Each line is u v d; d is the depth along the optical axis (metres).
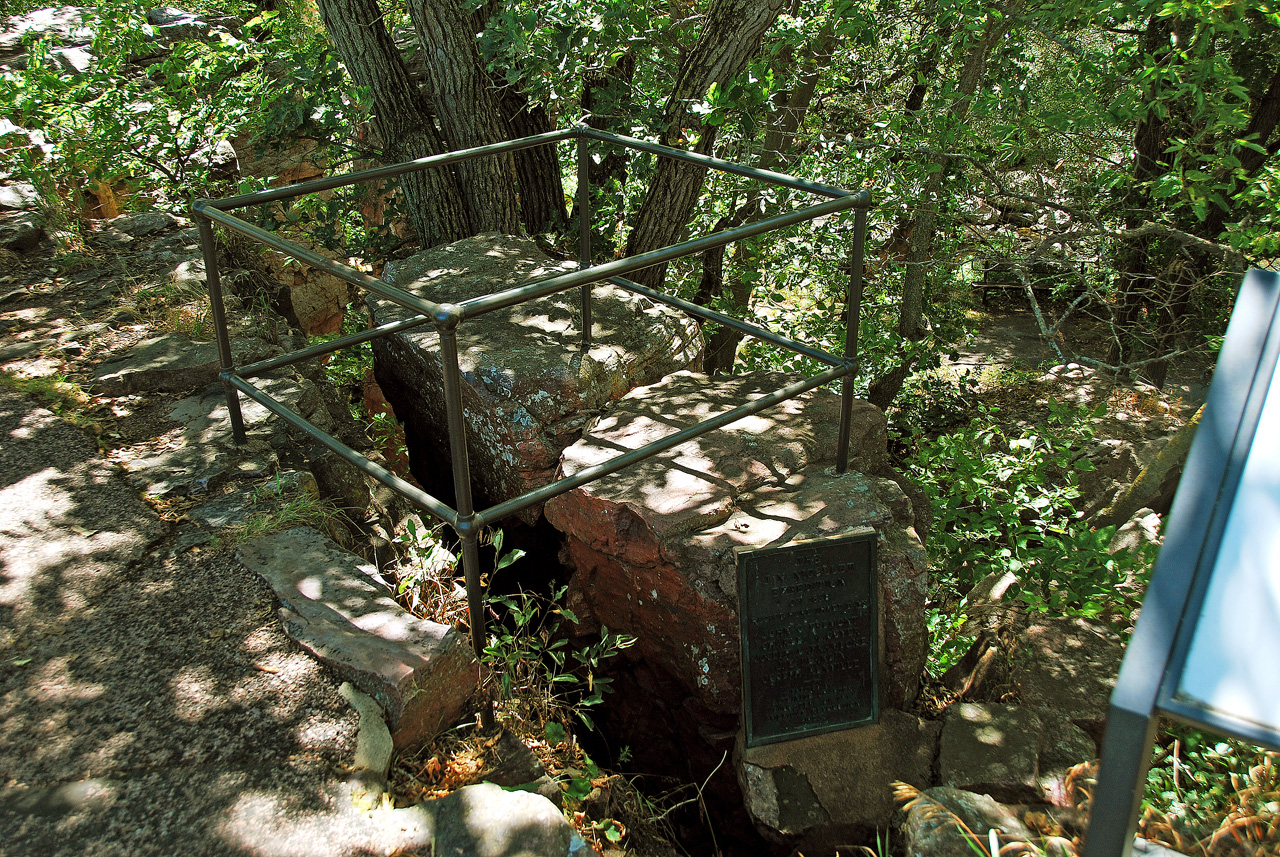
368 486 3.71
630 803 2.84
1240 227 7.29
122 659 2.40
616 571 3.33
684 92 6.28
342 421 4.30
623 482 3.36
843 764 3.06
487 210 6.80
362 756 2.19
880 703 3.27
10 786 2.04
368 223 7.85
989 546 5.13
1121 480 7.71
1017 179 10.56
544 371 3.85
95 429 3.38
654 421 3.76
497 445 3.83
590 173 8.54
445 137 6.69
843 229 9.20
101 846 1.91
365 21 6.22
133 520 2.91
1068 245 9.76
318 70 6.50
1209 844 2.22
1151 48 9.05
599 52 6.53
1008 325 17.98
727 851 3.26
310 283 7.83
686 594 3.09
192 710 2.26
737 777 3.15
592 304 4.52
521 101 7.47
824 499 3.29
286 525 2.94
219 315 3.17
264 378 3.79
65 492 3.02
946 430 11.90
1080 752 3.10
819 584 3.06
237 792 2.06
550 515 3.51
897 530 3.37
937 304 12.03
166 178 6.23
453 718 2.47
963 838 2.46
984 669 3.74
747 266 8.25
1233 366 1.45
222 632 2.50
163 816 1.99
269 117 6.56
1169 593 1.23
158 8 9.12
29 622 2.49
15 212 5.06
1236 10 6.02
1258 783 2.43
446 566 3.21
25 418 3.39
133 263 4.73
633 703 3.51
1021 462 5.49
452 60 6.23
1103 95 7.71
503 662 2.79
